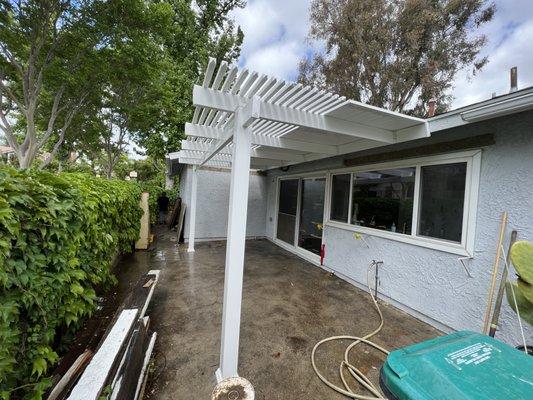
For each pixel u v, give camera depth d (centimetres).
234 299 210
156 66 676
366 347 262
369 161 406
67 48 536
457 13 1037
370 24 1124
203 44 1220
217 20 1320
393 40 1135
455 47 1080
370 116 268
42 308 154
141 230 633
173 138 1112
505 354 114
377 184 406
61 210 171
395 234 363
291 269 519
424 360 108
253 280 450
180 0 1129
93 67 587
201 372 219
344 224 468
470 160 274
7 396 124
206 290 391
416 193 336
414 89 1181
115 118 888
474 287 269
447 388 94
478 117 233
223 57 1296
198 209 746
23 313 145
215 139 374
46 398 157
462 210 284
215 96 219
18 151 555
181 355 239
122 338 169
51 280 163
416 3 1041
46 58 526
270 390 203
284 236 713
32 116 548
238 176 214
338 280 461
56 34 517
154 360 231
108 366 139
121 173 1994
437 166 314
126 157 2048
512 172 241
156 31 594
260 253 645
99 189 296
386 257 378
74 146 1002
